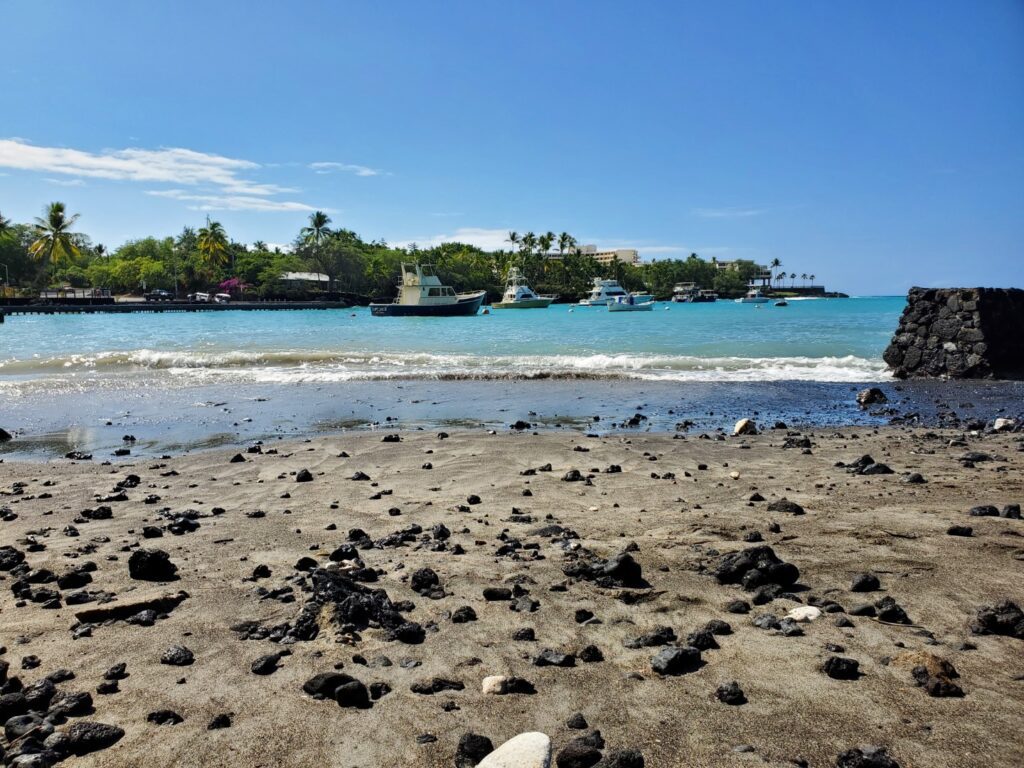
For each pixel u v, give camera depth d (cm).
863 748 294
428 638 419
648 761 296
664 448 1048
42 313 9775
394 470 923
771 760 296
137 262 14425
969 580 494
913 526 621
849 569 523
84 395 1688
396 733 319
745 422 1196
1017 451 1008
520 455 1001
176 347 3130
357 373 2036
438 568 538
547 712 338
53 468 965
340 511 724
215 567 545
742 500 737
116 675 371
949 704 335
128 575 526
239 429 1266
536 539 614
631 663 387
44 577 519
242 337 3931
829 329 4334
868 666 375
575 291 16000
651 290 18912
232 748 308
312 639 416
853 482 818
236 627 430
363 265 14425
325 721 329
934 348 1978
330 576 485
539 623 439
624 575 502
